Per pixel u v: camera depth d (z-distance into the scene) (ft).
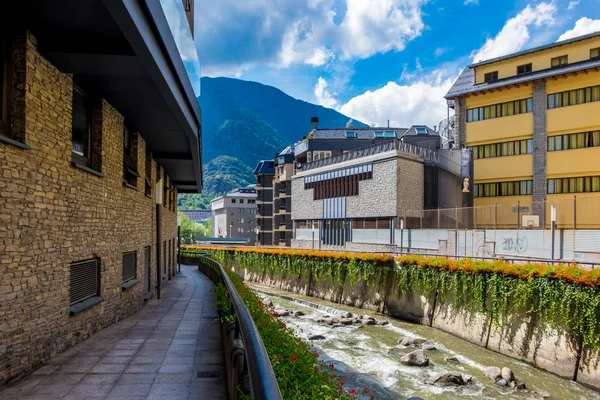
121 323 36.01
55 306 24.08
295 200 152.35
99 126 32.78
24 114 20.68
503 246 72.23
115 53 23.67
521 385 37.14
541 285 41.45
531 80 105.91
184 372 21.13
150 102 35.09
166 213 83.10
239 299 14.25
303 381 12.96
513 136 111.04
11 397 17.34
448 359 44.93
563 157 102.53
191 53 40.98
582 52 100.94
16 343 19.79
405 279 63.36
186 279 91.76
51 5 19.62
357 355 47.06
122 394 17.76
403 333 57.21
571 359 38.96
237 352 11.42
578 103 100.37
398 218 104.12
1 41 19.99
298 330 58.85
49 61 23.61
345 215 124.16
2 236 18.67
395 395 35.37
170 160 65.87
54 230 23.94
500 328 47.50
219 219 368.89
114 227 35.81
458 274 53.52
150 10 21.52
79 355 24.50
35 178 21.74
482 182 116.78
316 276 87.15
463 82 123.34
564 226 68.44
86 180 29.09
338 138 177.06
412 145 112.06
